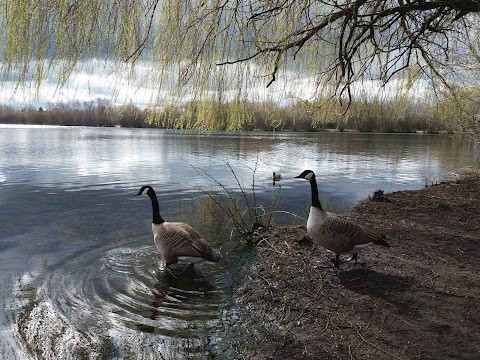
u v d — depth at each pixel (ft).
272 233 25.58
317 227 18.93
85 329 14.58
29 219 30.22
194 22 12.25
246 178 52.90
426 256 21.21
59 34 9.34
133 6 10.31
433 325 14.21
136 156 78.69
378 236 19.58
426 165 69.92
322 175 56.90
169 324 14.97
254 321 15.15
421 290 17.02
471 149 97.14
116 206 35.01
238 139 139.13
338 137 154.10
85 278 19.16
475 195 39.29
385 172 60.70
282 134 169.99
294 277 18.88
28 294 17.37
